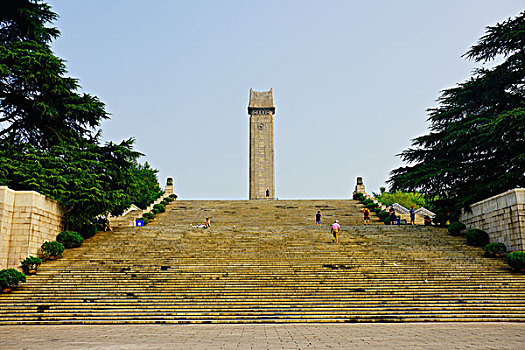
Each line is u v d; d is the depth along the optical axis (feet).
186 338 38.88
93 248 81.61
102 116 98.53
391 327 46.16
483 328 44.47
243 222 124.77
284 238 88.79
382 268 69.82
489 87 97.55
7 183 79.66
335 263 72.49
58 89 90.22
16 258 72.28
